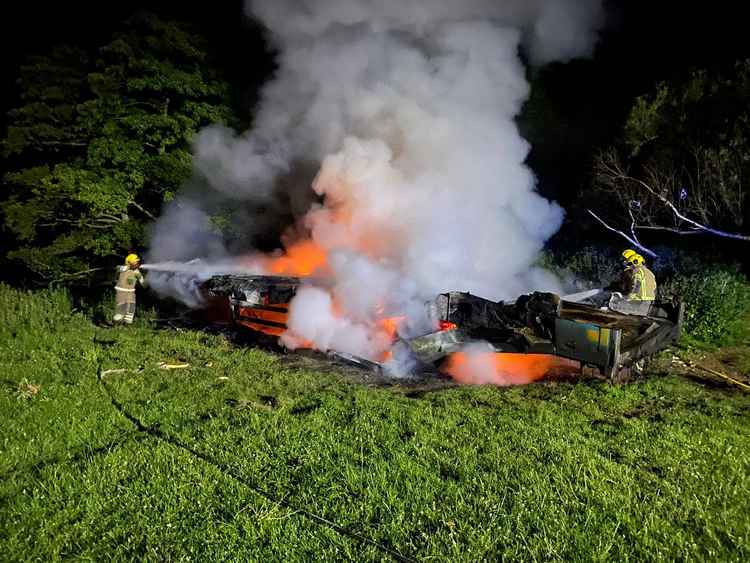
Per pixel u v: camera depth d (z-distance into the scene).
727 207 11.76
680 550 3.64
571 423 5.43
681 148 12.52
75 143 14.30
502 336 7.18
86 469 4.77
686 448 4.89
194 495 4.38
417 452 4.89
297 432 5.34
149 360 7.79
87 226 14.30
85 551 3.84
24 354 8.07
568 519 3.96
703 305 9.00
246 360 7.89
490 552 3.69
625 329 7.26
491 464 4.68
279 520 4.05
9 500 4.39
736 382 7.01
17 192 14.64
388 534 3.89
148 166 13.70
